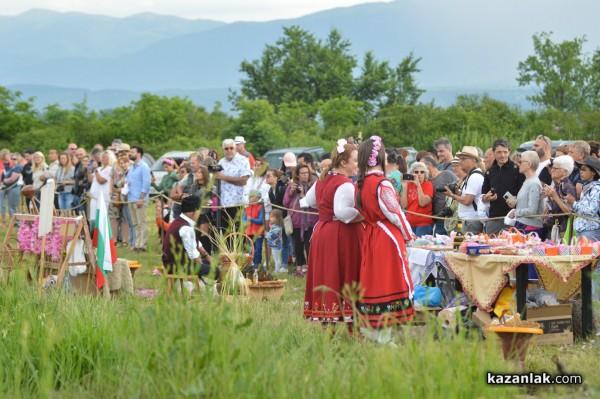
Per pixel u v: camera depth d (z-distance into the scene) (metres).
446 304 11.14
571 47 71.75
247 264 13.21
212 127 63.06
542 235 12.34
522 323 8.52
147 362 6.86
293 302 12.77
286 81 87.12
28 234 13.39
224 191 17.34
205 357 6.68
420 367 6.66
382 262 9.23
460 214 13.48
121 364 7.75
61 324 9.08
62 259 13.05
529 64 72.94
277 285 13.02
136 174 20.56
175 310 7.14
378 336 9.07
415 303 10.55
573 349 9.74
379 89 86.62
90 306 10.08
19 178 26.80
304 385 6.66
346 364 7.12
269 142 52.78
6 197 26.83
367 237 9.34
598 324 10.32
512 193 12.77
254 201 16.72
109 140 59.84
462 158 13.56
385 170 9.52
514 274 10.88
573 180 13.04
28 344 8.25
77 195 23.41
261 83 87.75
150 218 27.91
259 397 6.46
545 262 9.70
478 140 42.41
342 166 9.77
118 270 13.29
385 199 9.19
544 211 12.46
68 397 7.38
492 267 9.86
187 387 6.34
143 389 6.79
